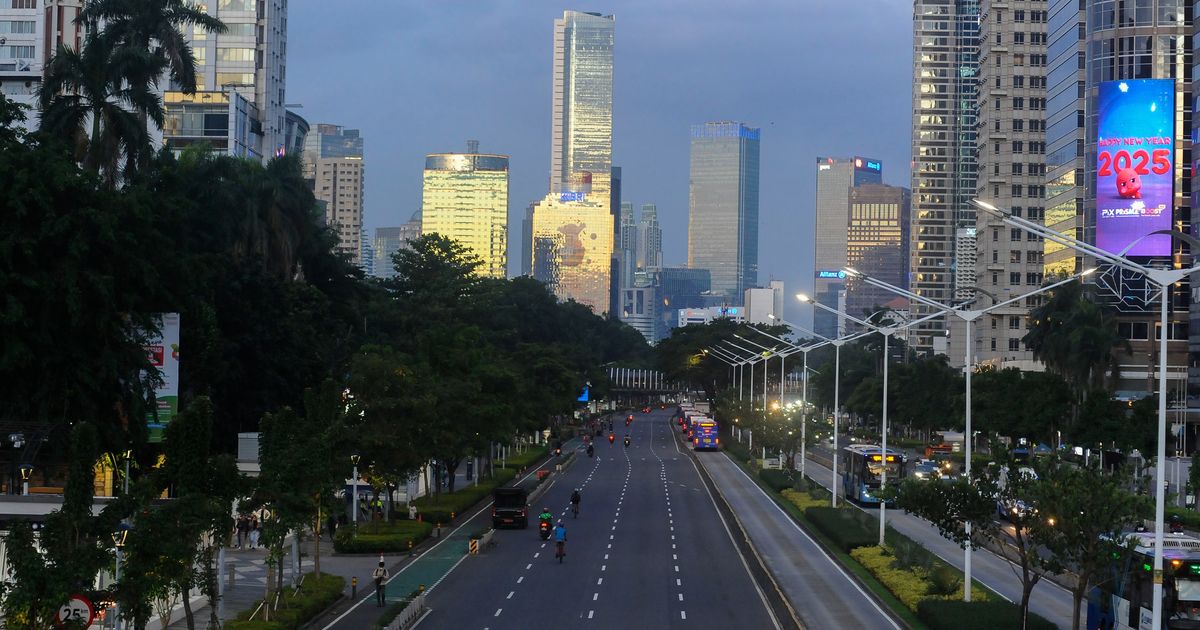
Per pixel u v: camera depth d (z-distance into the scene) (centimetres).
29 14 19388
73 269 6638
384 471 8144
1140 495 4400
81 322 6650
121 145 8825
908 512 4944
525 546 8175
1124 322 16588
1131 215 16512
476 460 13600
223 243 10475
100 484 6994
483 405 10850
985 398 13850
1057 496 4247
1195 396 15412
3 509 5194
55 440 6256
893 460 10362
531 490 11469
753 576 6806
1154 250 16462
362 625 5266
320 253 12556
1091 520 4200
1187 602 4094
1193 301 15625
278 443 5497
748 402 16725
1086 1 17538
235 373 9288
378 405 8019
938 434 18150
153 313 7362
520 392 13100
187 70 9188
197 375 8569
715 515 10056
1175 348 16525
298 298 10694
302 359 10125
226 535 4772
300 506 5369
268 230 11044
